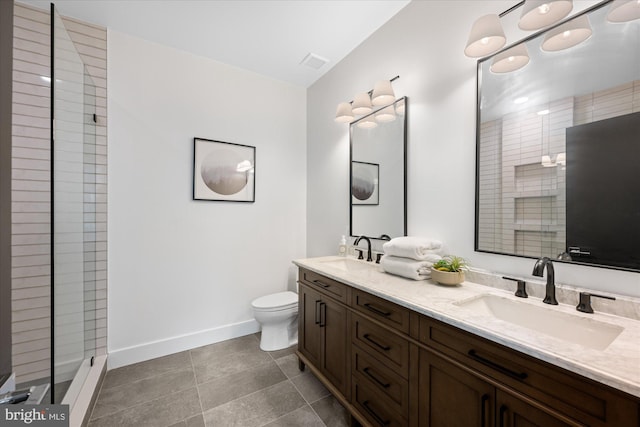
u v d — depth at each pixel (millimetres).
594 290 1060
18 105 1793
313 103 2959
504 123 1329
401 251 1573
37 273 1818
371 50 2164
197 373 2021
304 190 3072
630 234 971
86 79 1812
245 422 1546
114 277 2098
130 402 1703
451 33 1576
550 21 1062
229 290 2619
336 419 1573
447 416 996
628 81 976
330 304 1722
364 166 2232
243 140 2686
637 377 601
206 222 2496
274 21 2018
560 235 1145
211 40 2246
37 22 1852
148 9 1896
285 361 2195
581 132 1086
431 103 1693
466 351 938
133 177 2170
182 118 2377
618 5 988
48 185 1876
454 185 1563
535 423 759
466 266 1489
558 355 706
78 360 1643
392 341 1242
